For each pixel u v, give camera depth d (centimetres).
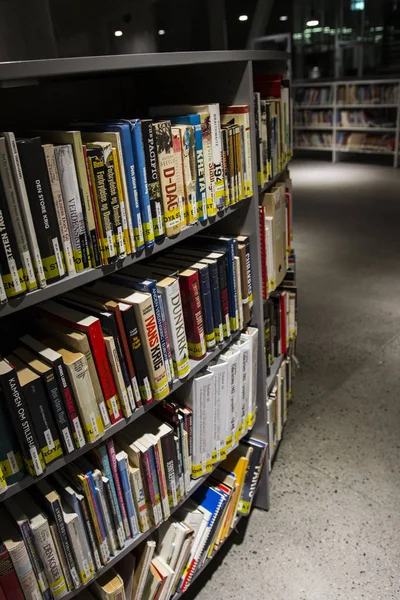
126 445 125
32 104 134
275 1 845
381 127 787
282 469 216
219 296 139
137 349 114
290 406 256
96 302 112
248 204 152
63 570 112
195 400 138
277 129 172
